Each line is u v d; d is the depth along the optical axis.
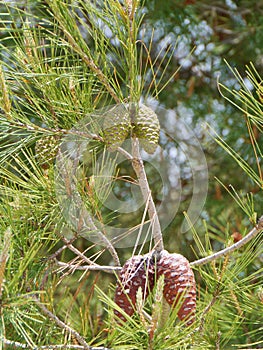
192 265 1.31
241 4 2.84
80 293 2.07
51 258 1.33
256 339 1.74
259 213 2.47
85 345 1.26
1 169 1.44
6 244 1.15
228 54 2.83
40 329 1.31
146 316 1.29
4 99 1.28
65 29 1.28
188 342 1.29
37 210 1.35
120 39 1.28
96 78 1.39
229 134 2.66
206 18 2.85
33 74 1.29
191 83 2.74
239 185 2.61
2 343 1.22
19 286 1.29
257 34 2.77
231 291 1.39
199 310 1.36
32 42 1.32
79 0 1.29
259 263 2.11
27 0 1.30
